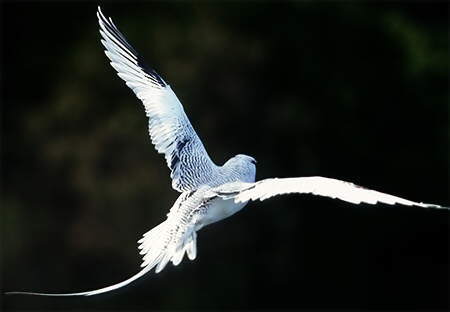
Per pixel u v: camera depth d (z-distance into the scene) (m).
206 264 29.53
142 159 30.22
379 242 32.28
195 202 8.92
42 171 31.02
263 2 32.25
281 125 30.89
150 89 10.21
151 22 32.22
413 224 32.31
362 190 7.81
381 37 32.72
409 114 32.50
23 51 33.62
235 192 8.75
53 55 33.41
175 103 10.16
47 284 30.03
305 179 8.02
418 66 32.56
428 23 34.69
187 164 9.65
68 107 31.19
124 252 29.69
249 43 31.25
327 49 32.50
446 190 32.47
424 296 32.69
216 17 32.41
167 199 29.66
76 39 33.41
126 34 31.34
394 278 32.41
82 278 29.95
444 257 32.62
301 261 31.42
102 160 30.42
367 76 32.50
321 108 31.95
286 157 31.25
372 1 33.94
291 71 31.95
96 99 31.42
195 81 30.19
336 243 31.83
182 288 29.39
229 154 30.38
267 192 7.98
